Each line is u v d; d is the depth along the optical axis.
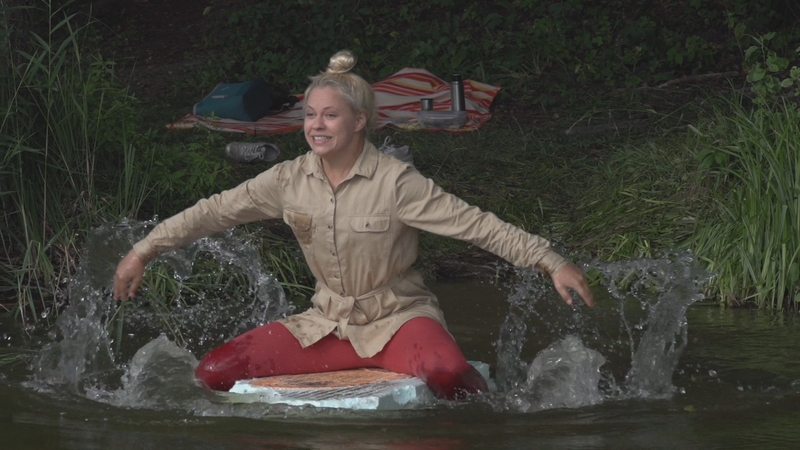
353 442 8.31
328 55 31.22
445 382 9.62
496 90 27.73
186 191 16.81
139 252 10.29
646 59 29.31
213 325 13.24
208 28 33.94
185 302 14.12
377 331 10.20
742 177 15.73
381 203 9.88
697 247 15.69
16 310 13.74
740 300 14.52
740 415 9.21
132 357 11.58
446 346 9.84
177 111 26.56
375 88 27.62
